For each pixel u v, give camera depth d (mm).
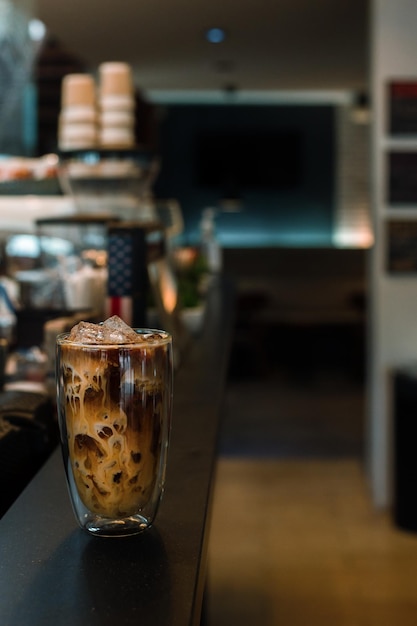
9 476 1132
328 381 7555
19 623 674
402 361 4109
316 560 3299
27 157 6012
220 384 1751
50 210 2826
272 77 8352
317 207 10047
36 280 1985
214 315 3189
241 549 3412
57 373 874
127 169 2668
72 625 671
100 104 2865
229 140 9977
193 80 8484
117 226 1693
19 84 5668
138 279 1692
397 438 3695
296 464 4738
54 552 824
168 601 713
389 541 3533
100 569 781
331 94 9820
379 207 4082
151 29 6246
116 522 860
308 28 6250
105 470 844
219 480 4434
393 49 4039
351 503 4055
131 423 845
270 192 10062
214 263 5980
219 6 5621
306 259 9617
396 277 4098
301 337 9008
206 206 10062
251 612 2797
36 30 6055
